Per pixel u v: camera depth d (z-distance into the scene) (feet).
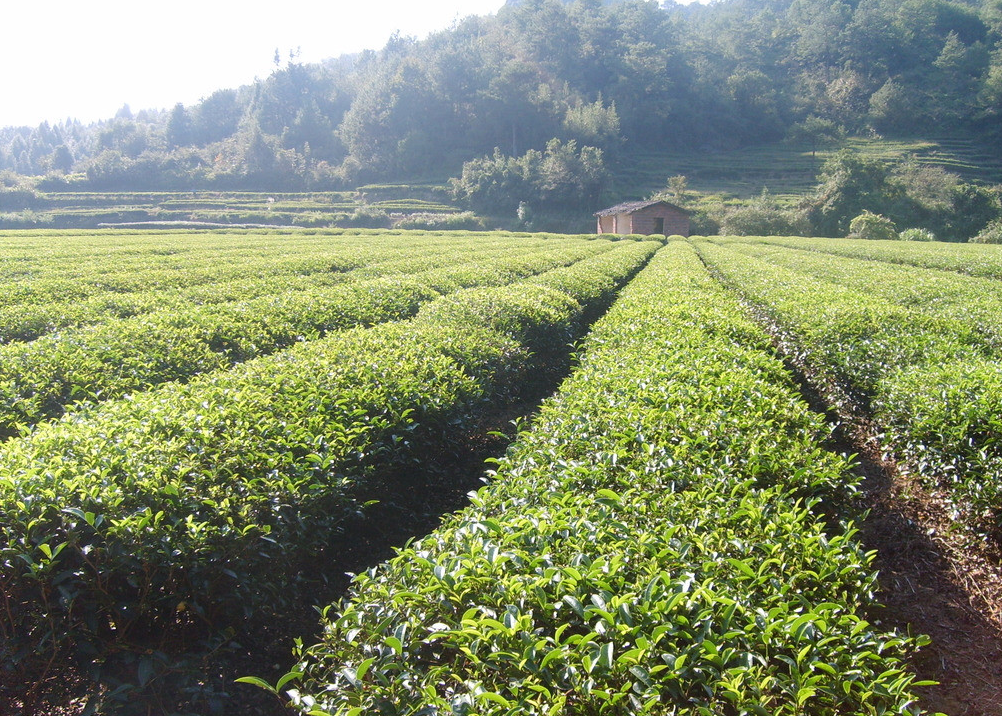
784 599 13.46
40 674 16.70
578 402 24.32
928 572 22.91
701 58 490.49
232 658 18.24
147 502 17.22
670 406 23.84
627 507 16.52
